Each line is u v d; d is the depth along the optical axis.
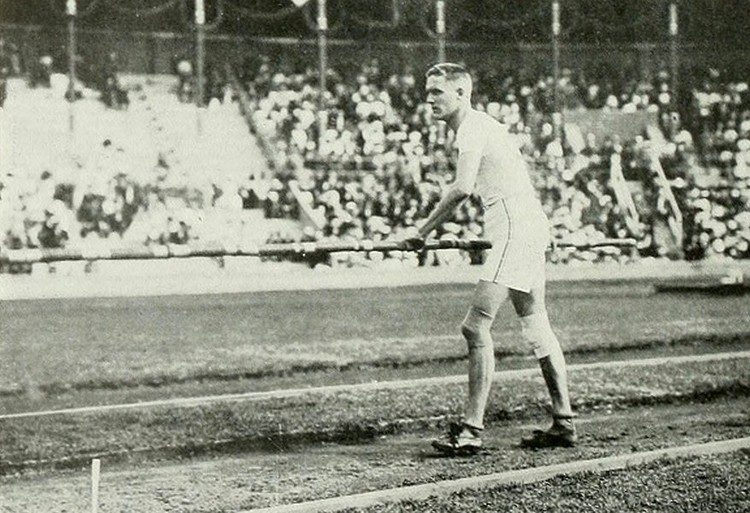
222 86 16.61
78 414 5.19
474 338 4.62
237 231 13.20
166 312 9.27
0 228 11.95
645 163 15.46
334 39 17.38
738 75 17.36
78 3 15.96
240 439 4.82
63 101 15.30
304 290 10.97
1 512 3.63
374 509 3.60
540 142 16.12
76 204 12.80
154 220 12.95
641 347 7.82
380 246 4.80
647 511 3.56
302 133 15.20
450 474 4.16
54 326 8.41
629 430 5.10
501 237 4.61
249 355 7.35
